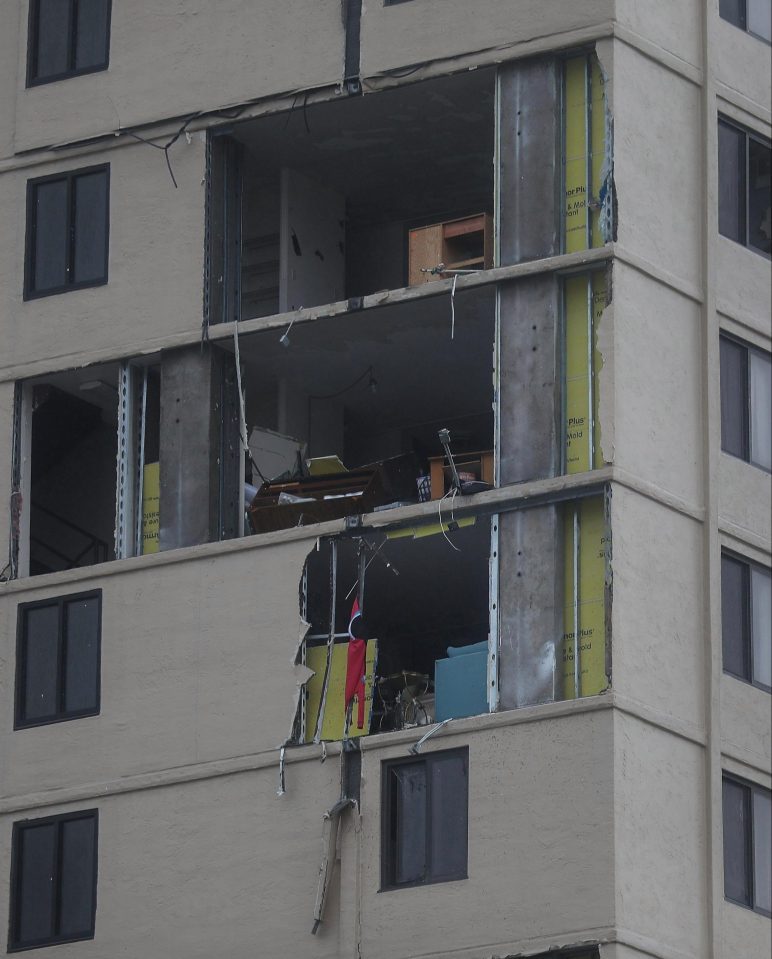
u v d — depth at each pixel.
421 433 135.25
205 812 117.69
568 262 116.88
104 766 120.31
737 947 113.88
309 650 118.94
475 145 127.62
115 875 118.62
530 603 114.44
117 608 122.19
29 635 123.62
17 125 130.12
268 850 115.81
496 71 120.88
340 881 113.88
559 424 116.12
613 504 113.75
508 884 110.44
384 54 122.94
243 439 123.62
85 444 135.12
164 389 124.50
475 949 110.25
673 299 119.06
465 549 119.75
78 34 130.38
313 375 129.25
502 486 116.19
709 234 120.81
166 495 123.31
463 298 120.31
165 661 120.50
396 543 118.94
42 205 128.75
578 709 111.44
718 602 116.69
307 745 116.31
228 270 125.88
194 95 126.94
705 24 123.62
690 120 122.06
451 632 131.00
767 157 125.81
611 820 109.56
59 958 118.44
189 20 127.94
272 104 125.00
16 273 128.50
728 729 116.44
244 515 123.44
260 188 131.88
